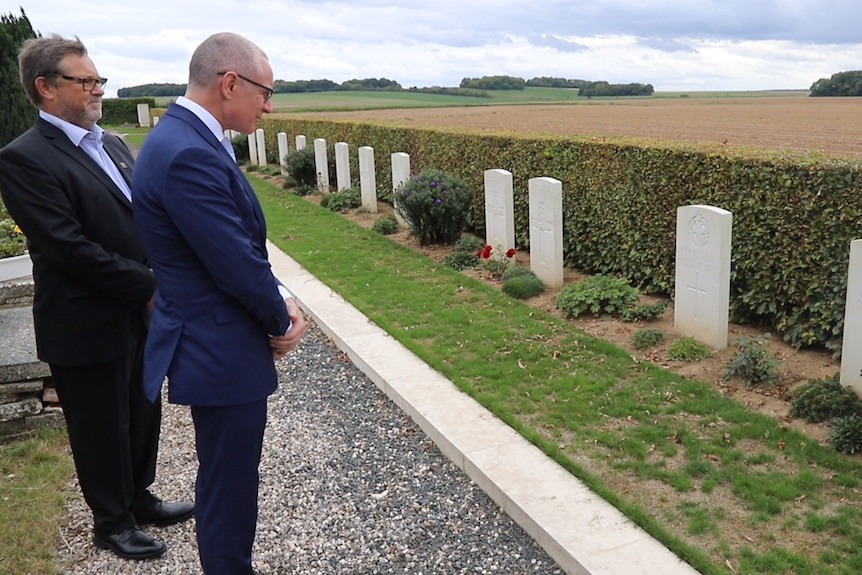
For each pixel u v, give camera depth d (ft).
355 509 12.50
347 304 24.52
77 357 10.51
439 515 12.28
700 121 111.65
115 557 11.20
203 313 8.57
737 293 20.80
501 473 12.95
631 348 19.74
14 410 15.05
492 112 159.63
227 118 8.68
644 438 14.43
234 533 9.29
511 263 28.45
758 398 16.16
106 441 10.89
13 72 41.14
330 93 313.53
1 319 18.25
